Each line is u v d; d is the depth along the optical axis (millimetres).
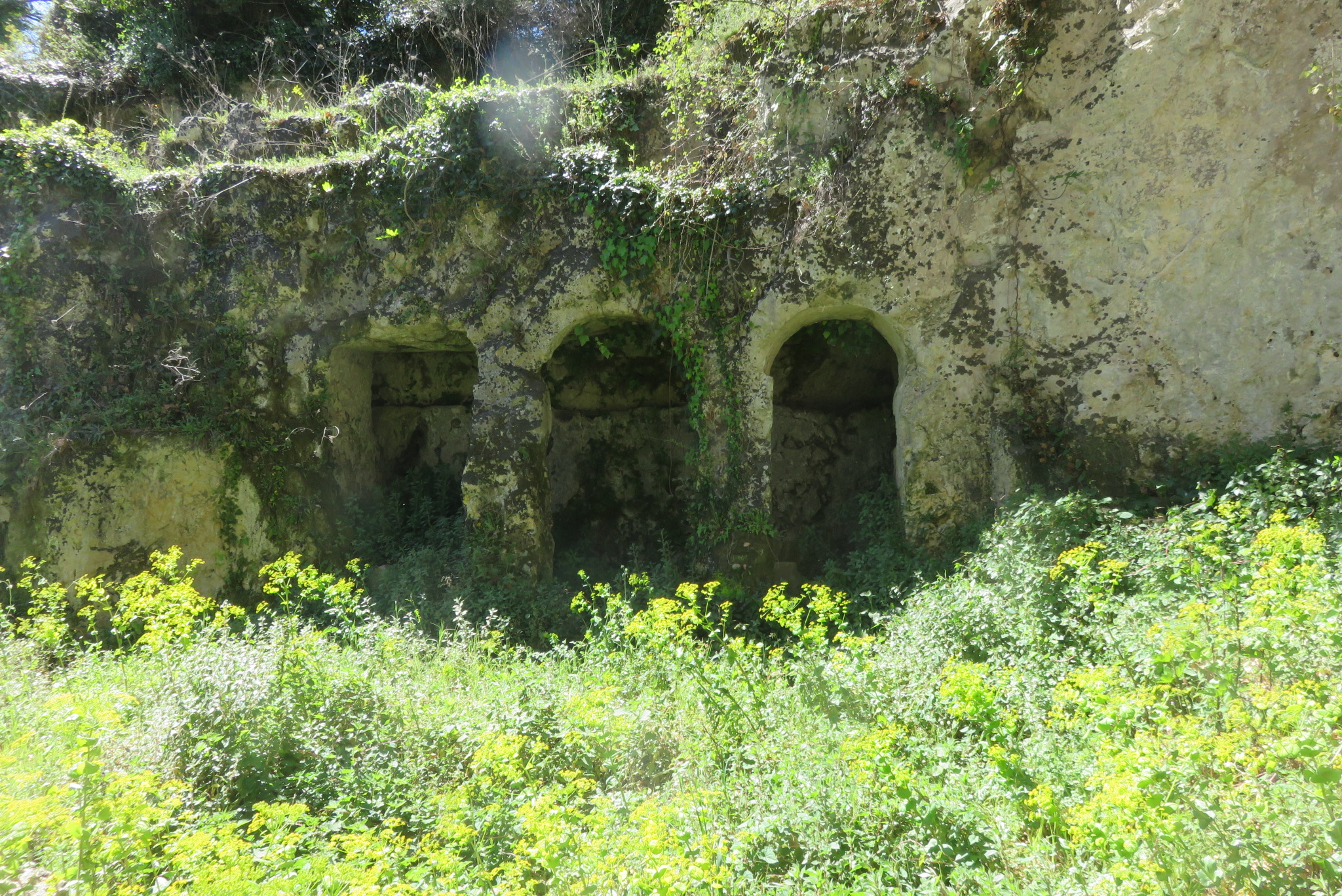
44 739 4945
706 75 9500
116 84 15414
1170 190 7621
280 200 10109
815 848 3820
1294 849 3035
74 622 9148
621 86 9906
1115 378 7926
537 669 6582
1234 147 7379
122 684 6184
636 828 3945
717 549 8828
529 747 4910
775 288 8703
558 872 3645
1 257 9656
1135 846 3021
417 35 16031
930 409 8414
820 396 11195
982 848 3637
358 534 10469
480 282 9734
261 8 16391
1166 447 7758
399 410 11961
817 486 10938
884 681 5340
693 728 5238
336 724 5414
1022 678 4887
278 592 7309
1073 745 4152
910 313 8453
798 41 8938
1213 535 6051
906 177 8320
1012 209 8258
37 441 9383
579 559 10352
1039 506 7098
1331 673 3943
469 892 3619
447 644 7531
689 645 6012
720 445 8906
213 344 10086
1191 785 3340
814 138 8844
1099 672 4207
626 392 11656
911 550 8289
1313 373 7242
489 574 9156
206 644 6207
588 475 11578
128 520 9508
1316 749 3078
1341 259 7129
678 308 8992
